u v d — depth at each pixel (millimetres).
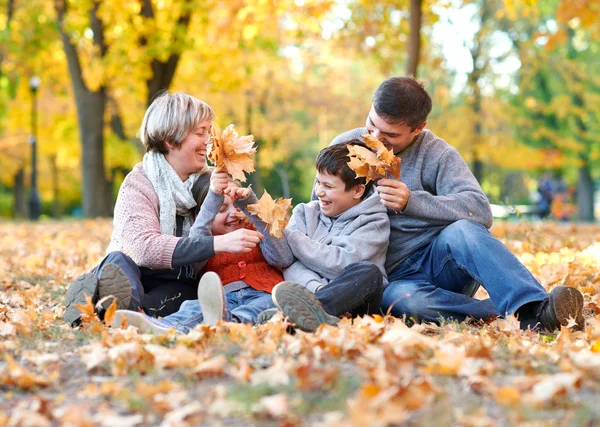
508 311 3750
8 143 29391
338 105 24469
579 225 14188
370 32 14914
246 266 4066
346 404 2330
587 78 23766
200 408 2381
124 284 3711
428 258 4164
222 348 3051
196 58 16375
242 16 11992
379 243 4031
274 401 2320
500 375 2719
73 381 2799
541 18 21297
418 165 4273
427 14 13320
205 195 4227
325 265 3943
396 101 4004
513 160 21578
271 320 3455
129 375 2830
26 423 2312
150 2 13977
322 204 4180
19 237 10758
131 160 19859
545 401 2369
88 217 16359
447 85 21812
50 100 24000
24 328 3590
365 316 3516
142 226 4004
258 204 3910
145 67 14438
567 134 26312
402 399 2320
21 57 17719
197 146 4246
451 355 2771
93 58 14742
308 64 24172
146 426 2318
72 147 22766
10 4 18188
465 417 2229
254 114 23953
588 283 5484
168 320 3684
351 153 3930
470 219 4066
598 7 10727
